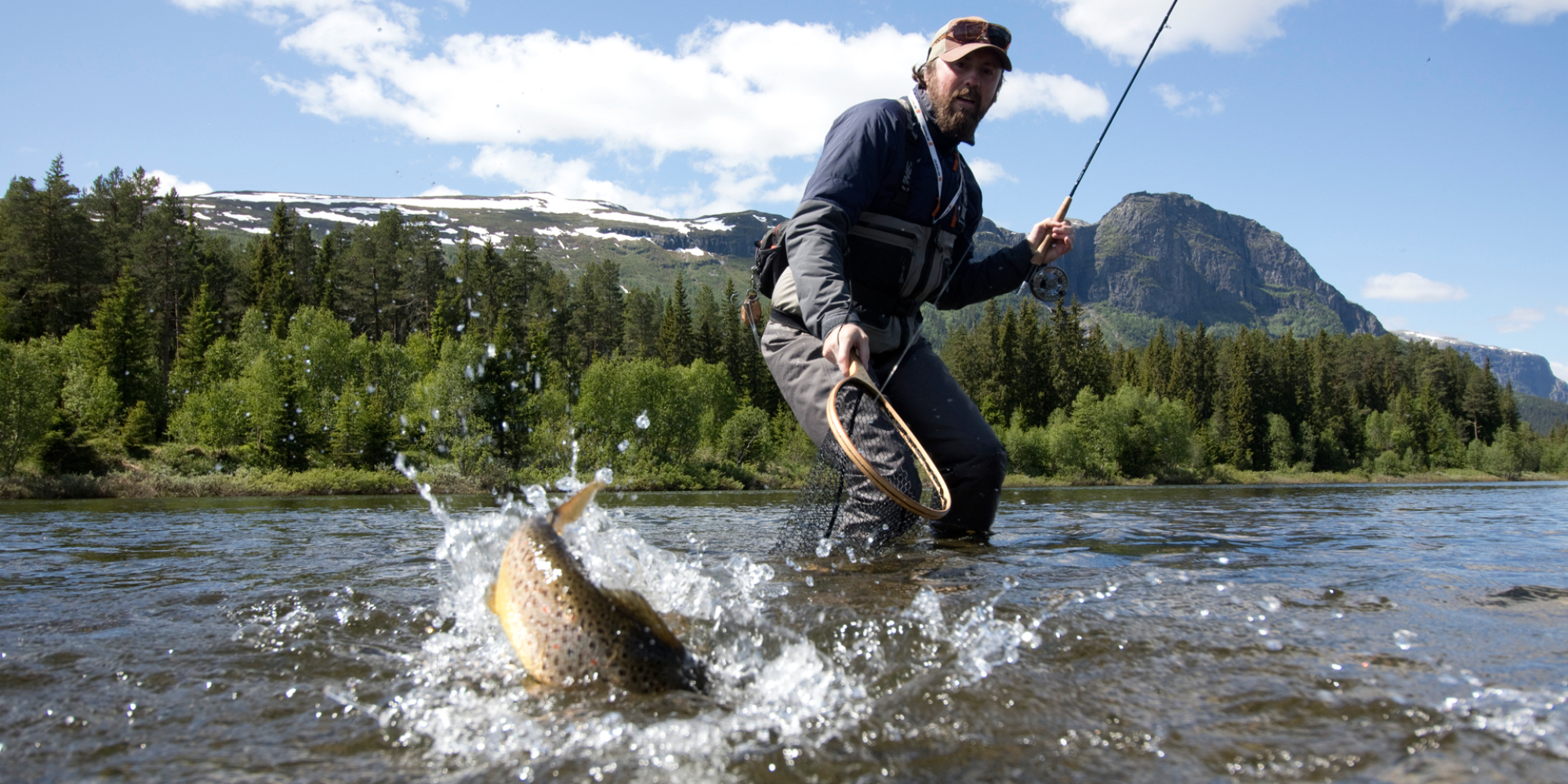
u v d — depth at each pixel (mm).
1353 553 3943
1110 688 1694
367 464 39719
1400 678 1748
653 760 1375
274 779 1316
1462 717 1518
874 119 3814
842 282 3492
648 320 109250
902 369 4152
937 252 4023
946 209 3992
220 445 43344
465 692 1739
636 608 1889
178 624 2369
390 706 1654
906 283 4004
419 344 59438
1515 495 16719
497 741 1468
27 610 2615
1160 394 102438
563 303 98688
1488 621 2311
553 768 1357
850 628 2117
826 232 3588
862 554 3600
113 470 37875
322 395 49906
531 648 1841
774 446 52469
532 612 1863
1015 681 1734
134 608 2623
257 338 57938
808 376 3918
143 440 42312
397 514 9477
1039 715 1547
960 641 2016
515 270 99250
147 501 18922
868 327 3973
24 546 4957
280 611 2520
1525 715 1522
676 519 6758
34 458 36031
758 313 4348
